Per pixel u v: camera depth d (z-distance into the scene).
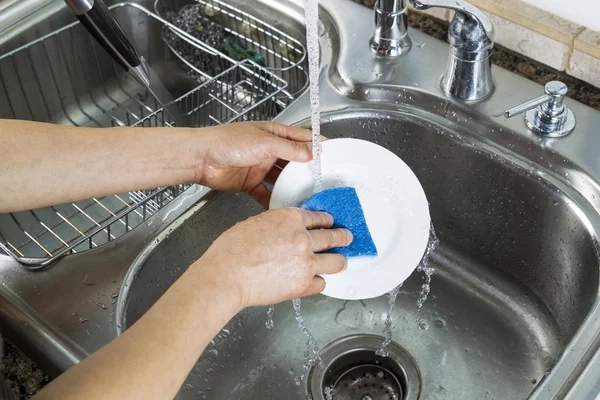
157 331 0.56
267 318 0.98
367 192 0.83
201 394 0.89
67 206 1.07
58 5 1.10
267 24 1.10
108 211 1.02
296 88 1.13
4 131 0.70
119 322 0.78
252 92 1.16
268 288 0.67
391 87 0.96
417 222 0.81
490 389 0.90
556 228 0.87
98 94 1.21
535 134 0.87
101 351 0.55
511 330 0.95
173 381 0.55
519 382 0.90
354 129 0.97
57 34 1.11
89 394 0.51
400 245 0.81
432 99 0.94
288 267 0.67
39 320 0.79
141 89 1.21
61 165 0.72
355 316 0.99
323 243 0.72
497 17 0.97
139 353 0.54
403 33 0.99
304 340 0.96
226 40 1.17
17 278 0.84
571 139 0.86
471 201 0.96
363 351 0.96
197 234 0.90
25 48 1.08
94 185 0.74
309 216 0.73
